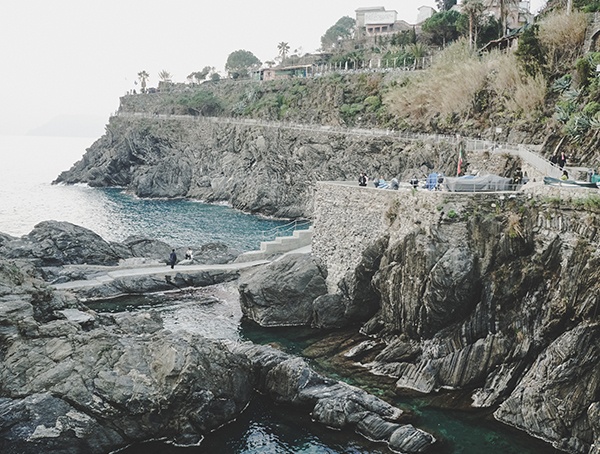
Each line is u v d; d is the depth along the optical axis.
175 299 37.94
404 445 19.47
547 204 23.19
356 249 32.47
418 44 97.19
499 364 23.03
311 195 86.31
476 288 24.31
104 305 36.16
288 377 23.31
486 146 41.09
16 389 19.88
